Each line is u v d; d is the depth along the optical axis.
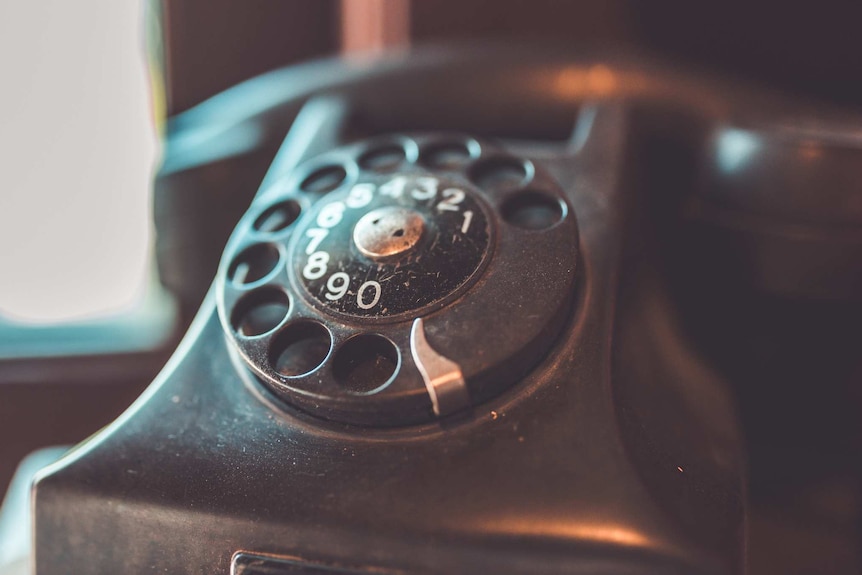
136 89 0.36
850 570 0.28
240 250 0.25
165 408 0.23
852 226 0.28
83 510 0.21
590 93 0.31
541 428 0.21
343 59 0.35
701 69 0.32
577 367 0.22
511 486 0.20
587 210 0.25
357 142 0.30
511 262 0.23
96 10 0.34
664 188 0.31
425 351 0.22
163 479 0.21
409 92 0.32
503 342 0.22
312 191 0.27
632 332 0.24
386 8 0.38
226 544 0.21
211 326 0.24
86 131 0.35
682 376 0.25
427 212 0.24
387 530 0.20
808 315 0.30
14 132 0.35
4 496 0.39
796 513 0.30
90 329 0.39
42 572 0.22
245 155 0.31
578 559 0.20
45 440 0.39
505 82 0.32
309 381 0.22
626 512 0.20
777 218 0.29
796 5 0.35
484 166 0.27
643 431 0.22
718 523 0.20
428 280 0.23
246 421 0.22
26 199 0.36
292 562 0.20
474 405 0.22
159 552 0.21
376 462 0.21
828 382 0.31
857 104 0.35
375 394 0.21
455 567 0.20
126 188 0.37
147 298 0.39
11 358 0.38
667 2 0.36
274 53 0.38
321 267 0.24
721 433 0.24
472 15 0.38
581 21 0.37
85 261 0.38
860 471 0.30
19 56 0.34
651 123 0.31
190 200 0.31
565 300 0.22
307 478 0.21
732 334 0.31
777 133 0.29
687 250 0.31
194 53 0.37
